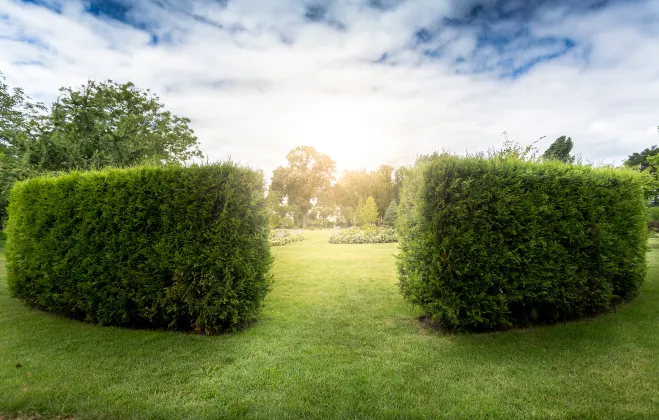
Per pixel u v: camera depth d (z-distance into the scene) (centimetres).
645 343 388
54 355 359
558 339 407
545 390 277
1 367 324
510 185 441
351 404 254
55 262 517
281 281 798
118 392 273
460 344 396
